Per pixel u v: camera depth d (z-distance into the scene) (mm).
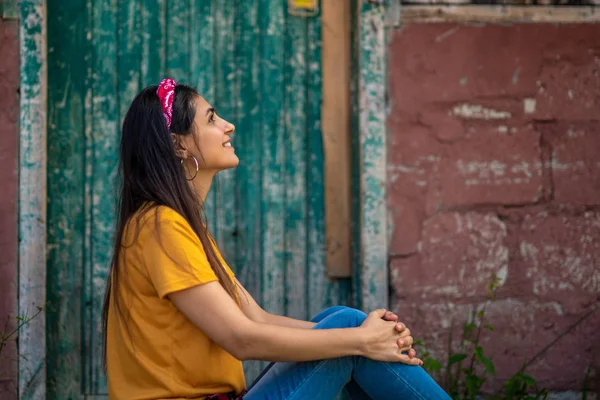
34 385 3436
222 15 3701
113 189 3631
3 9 3445
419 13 3627
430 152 3637
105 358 2291
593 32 3688
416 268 3627
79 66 3621
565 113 3686
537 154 3670
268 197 3711
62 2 3611
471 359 3627
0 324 3438
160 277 1982
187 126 2191
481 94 3652
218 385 2104
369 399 2289
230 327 1979
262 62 3717
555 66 3680
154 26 3668
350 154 3738
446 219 3639
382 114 3604
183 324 2047
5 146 3453
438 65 3641
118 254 2127
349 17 3729
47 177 3588
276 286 3713
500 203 3662
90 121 3623
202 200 2301
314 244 3738
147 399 2029
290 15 3729
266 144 3715
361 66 3604
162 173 2121
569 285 3674
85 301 3611
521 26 3666
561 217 3674
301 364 2131
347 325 2182
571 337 3674
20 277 3432
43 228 3457
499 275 3658
